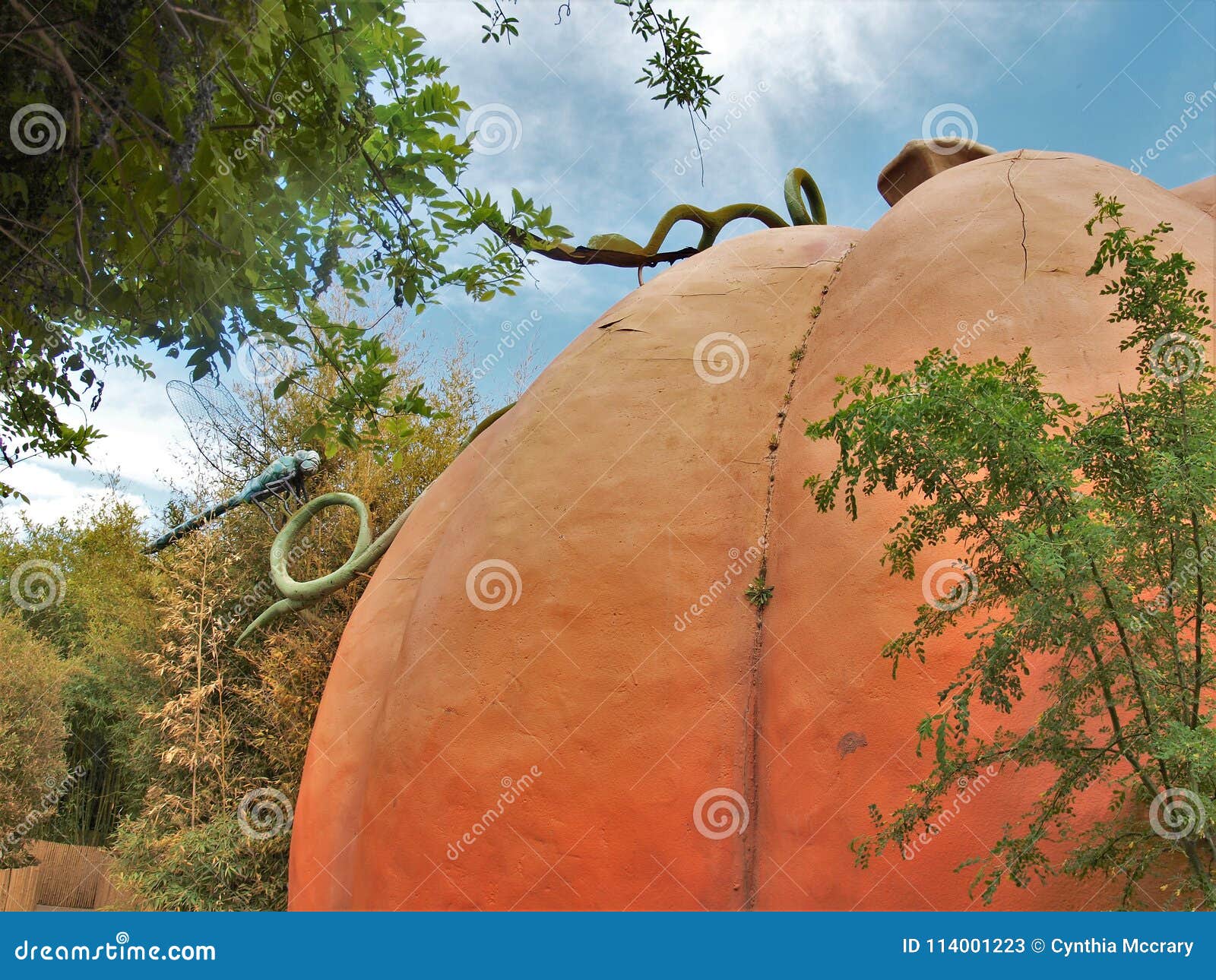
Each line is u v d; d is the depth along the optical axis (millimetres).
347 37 3322
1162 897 2621
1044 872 2889
